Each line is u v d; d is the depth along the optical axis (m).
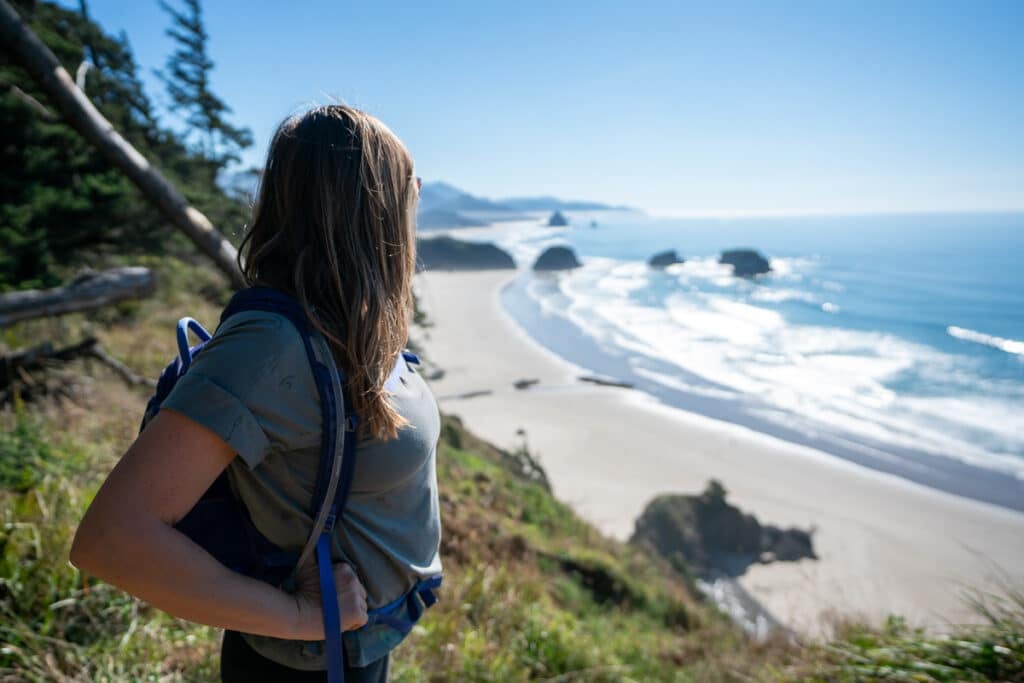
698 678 4.91
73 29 17.95
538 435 39.84
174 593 0.83
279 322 0.93
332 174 0.99
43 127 13.95
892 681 2.79
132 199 15.24
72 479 3.90
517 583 5.49
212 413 0.85
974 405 51.28
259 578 1.00
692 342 75.00
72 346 7.01
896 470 36.03
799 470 35.41
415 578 1.15
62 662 2.36
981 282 141.62
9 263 12.20
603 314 96.50
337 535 1.02
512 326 84.12
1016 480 34.47
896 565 23.83
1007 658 2.63
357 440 1.00
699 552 22.19
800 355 69.12
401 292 1.09
